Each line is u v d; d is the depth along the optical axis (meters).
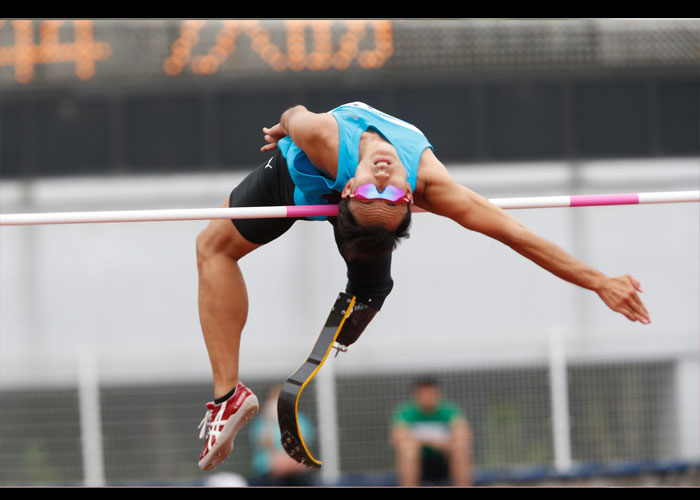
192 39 32.34
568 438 26.66
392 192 10.23
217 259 12.25
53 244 31.33
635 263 31.98
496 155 32.84
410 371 26.72
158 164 32.31
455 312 30.92
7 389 27.00
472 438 26.52
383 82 32.53
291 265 31.36
